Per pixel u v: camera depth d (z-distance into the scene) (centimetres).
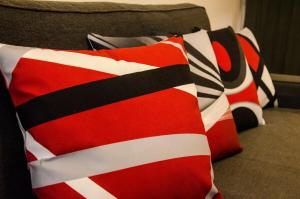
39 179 64
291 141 119
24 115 65
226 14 247
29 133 65
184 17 142
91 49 93
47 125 64
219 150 102
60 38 86
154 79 76
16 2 81
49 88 65
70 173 63
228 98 120
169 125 73
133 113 70
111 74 71
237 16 266
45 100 64
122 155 66
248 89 128
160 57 81
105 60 73
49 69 66
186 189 72
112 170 65
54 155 64
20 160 74
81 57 71
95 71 70
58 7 91
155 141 70
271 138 122
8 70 65
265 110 155
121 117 68
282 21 252
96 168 64
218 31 132
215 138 101
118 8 111
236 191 88
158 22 124
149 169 68
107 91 69
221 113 104
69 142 64
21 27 78
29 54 66
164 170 69
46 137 64
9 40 75
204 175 76
